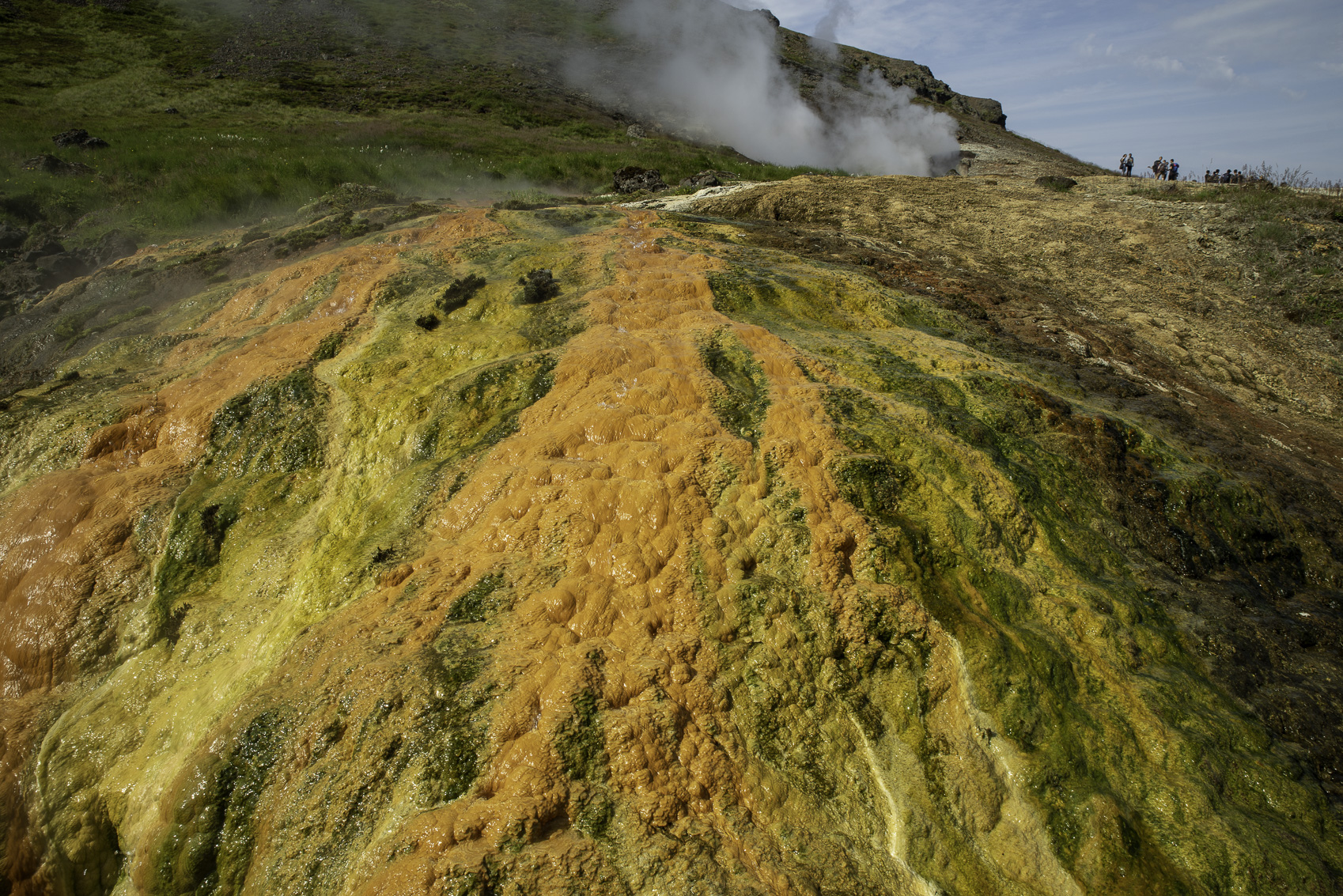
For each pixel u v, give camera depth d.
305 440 6.67
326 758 4.34
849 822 4.50
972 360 7.79
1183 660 5.55
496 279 8.60
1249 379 10.52
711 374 6.69
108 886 4.66
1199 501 6.90
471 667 4.56
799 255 10.70
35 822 4.80
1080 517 6.34
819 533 5.42
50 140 19.48
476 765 4.20
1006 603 5.46
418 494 5.98
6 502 6.32
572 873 3.81
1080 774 4.76
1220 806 4.72
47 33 31.22
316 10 40.00
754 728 4.71
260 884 4.10
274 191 16.53
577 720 4.32
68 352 9.02
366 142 23.50
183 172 17.53
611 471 5.70
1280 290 12.36
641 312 7.82
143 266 11.41
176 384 7.41
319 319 8.28
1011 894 4.37
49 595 5.71
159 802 4.61
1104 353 9.88
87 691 5.43
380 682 4.50
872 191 15.03
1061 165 33.47
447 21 42.62
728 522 5.49
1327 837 4.70
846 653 5.05
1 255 13.45
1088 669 5.27
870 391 6.93
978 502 5.98
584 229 10.70
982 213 14.50
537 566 5.20
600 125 30.45
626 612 4.98
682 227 11.23
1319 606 6.54
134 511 6.16
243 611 5.57
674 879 3.88
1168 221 14.41
